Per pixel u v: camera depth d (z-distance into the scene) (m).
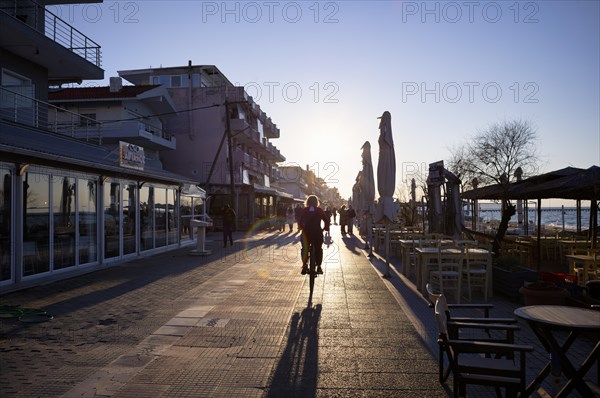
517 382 3.92
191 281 11.66
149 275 12.73
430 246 11.24
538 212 13.73
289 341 6.49
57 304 9.03
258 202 46.22
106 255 14.77
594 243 13.87
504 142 27.91
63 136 16.19
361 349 6.12
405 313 8.12
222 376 5.20
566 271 13.55
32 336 6.82
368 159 22.09
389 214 12.65
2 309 8.38
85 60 19.75
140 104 34.84
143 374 5.26
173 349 6.17
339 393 4.71
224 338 6.65
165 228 20.19
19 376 5.20
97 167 13.34
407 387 4.85
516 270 9.55
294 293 9.99
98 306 8.83
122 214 15.98
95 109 33.00
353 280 11.78
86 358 5.82
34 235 11.27
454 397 4.07
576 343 6.31
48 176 11.86
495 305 8.82
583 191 13.04
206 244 23.72
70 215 12.81
